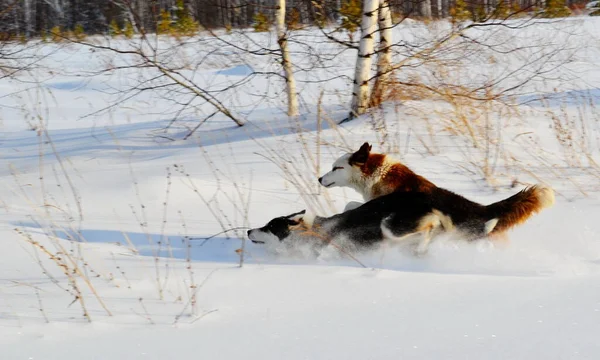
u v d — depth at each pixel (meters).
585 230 5.77
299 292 4.36
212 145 9.27
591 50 16.47
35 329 3.78
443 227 5.35
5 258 5.26
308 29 10.76
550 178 7.40
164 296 4.38
